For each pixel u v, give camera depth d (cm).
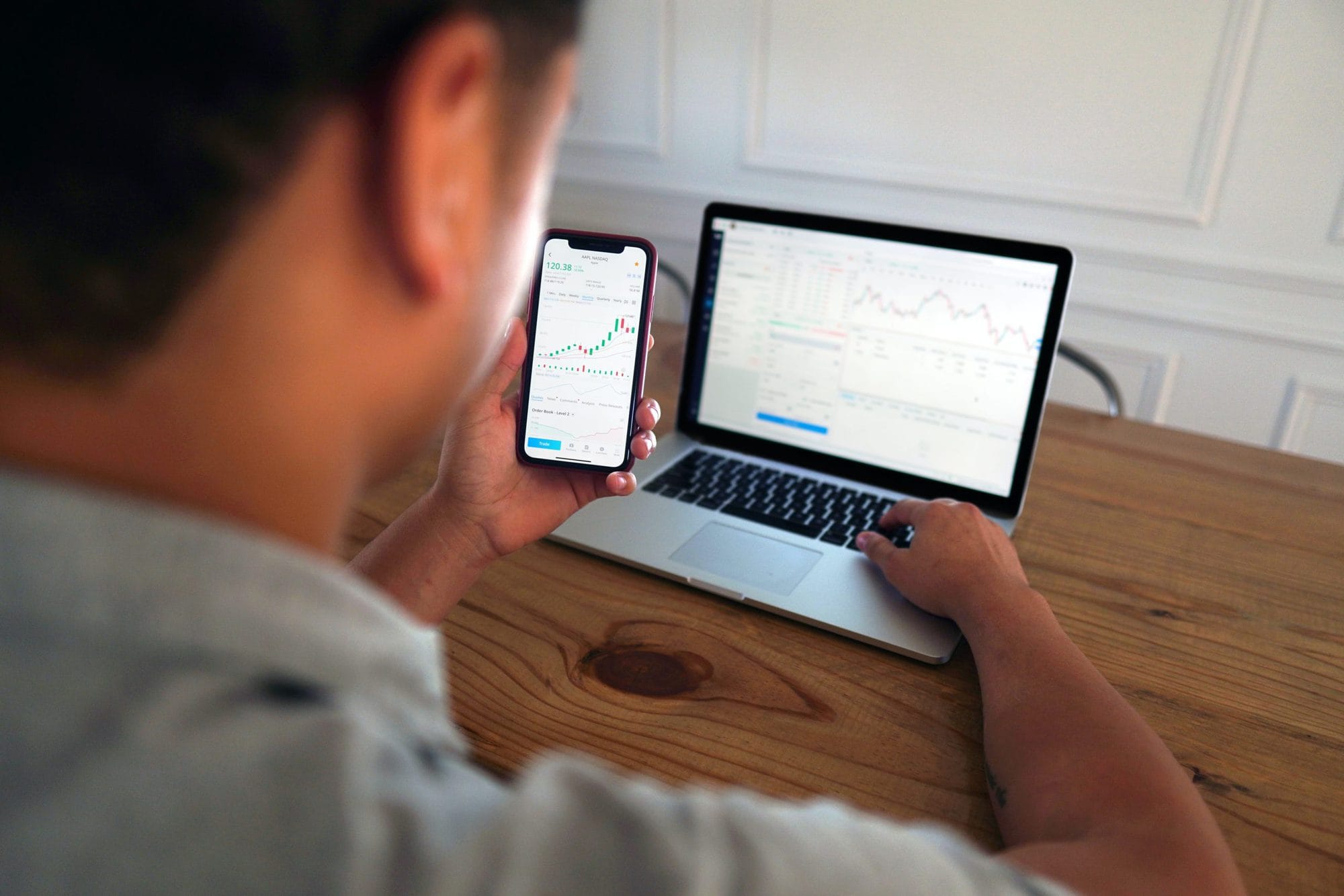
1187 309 205
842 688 66
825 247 96
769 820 26
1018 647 61
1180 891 38
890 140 225
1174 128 194
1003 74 207
